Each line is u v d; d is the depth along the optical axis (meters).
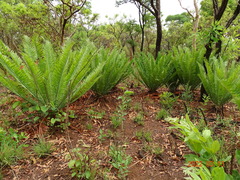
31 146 2.14
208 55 3.33
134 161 1.94
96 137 2.38
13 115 2.75
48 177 1.69
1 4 7.43
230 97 2.83
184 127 1.02
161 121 2.84
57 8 6.18
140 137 2.38
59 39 5.90
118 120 2.70
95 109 3.20
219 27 2.83
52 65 2.54
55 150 2.07
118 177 1.69
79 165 1.65
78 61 2.49
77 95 2.68
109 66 3.36
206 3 8.59
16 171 1.76
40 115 2.68
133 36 16.88
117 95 4.06
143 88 4.73
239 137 1.96
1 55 2.07
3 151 1.84
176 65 3.87
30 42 2.86
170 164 1.88
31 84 2.33
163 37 17.72
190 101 3.44
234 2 4.54
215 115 2.95
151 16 12.23
